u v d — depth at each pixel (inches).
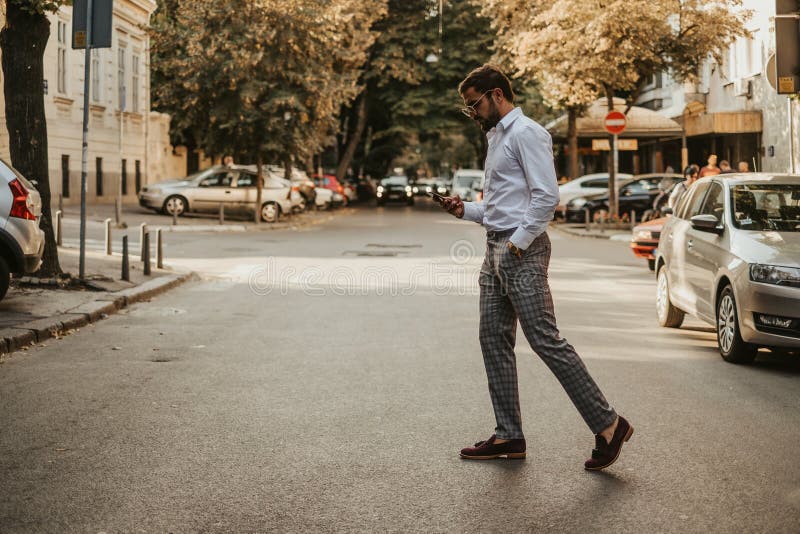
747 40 1274.6
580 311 486.0
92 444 231.6
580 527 174.7
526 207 213.9
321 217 1504.7
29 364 337.1
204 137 1285.7
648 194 1278.3
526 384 303.0
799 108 1100.5
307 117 1266.0
